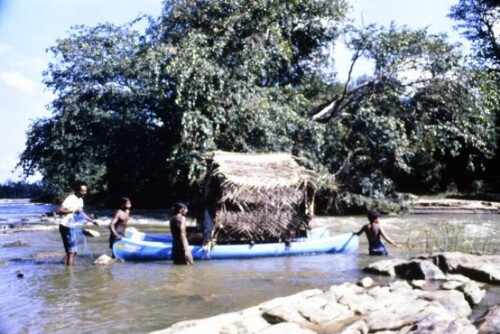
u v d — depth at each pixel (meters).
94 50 26.25
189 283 8.10
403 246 12.02
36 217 22.48
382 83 22.08
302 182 11.68
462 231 14.46
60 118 26.03
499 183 27.77
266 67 21.55
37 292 7.41
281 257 10.86
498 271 7.95
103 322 5.95
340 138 22.05
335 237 11.54
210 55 19.11
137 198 28.17
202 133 18.30
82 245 12.38
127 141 25.66
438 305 6.04
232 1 20.12
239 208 11.19
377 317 5.65
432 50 21.45
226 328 5.33
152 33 22.92
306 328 5.58
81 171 32.56
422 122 21.73
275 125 19.16
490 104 21.83
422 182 29.20
